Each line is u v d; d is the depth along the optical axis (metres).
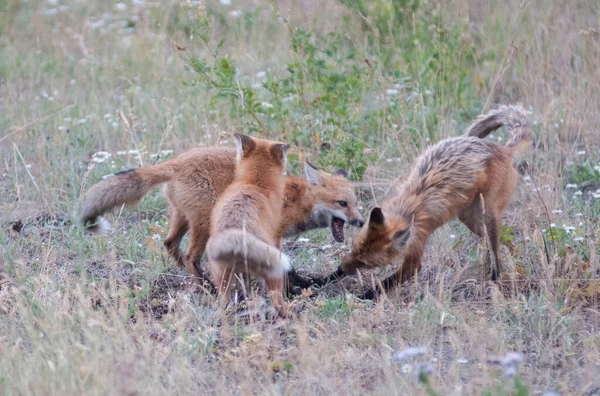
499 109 12.77
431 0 18.95
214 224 9.98
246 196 10.12
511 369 7.68
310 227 12.40
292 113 15.03
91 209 10.97
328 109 14.89
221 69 14.78
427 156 11.69
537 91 16.56
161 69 19.94
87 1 24.83
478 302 10.65
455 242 12.52
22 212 13.69
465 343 9.19
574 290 10.51
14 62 20.36
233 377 8.43
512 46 16.89
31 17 23.48
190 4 17.64
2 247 11.78
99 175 14.53
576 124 15.89
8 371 7.96
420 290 11.12
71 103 18.61
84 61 20.61
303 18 21.55
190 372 8.12
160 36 21.30
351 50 18.69
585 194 14.24
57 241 12.50
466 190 11.16
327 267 12.13
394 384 7.87
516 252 11.90
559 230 11.91
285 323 9.66
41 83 19.70
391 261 10.90
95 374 7.55
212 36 20.94
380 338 9.27
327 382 8.00
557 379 8.35
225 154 11.53
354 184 14.05
